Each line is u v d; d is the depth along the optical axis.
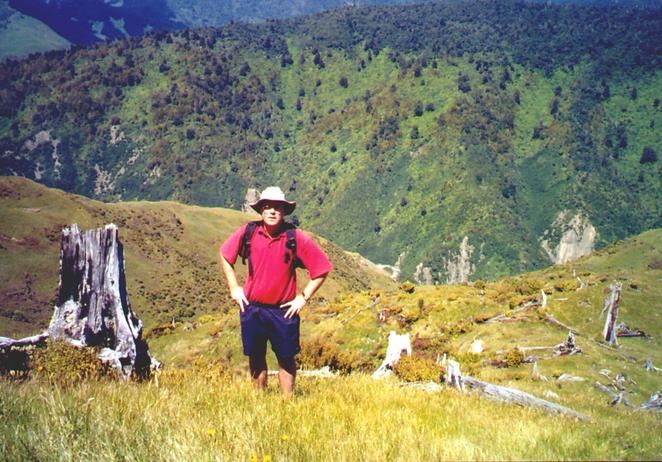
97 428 4.37
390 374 15.88
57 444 3.94
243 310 6.49
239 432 4.59
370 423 5.57
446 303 58.53
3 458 3.69
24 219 154.88
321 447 4.59
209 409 5.63
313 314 64.75
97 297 9.24
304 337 60.94
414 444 4.78
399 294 64.38
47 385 6.24
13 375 7.33
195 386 6.94
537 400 9.17
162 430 4.49
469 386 10.52
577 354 43.22
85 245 9.30
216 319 79.50
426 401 7.58
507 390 9.69
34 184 173.25
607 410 10.41
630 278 72.44
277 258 6.34
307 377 11.34
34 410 4.71
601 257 163.00
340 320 60.69
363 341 56.66
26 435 4.04
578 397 15.52
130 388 6.31
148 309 153.75
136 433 4.32
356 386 8.59
